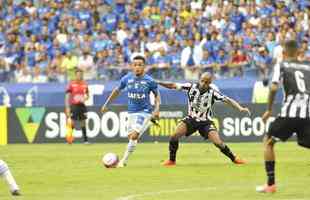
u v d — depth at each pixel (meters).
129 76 61.16
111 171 57.44
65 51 118.19
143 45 117.00
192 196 42.16
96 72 109.38
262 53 109.50
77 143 95.94
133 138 61.09
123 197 41.88
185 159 68.50
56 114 97.94
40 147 88.31
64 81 111.38
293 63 42.31
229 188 45.97
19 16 128.38
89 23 125.00
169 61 113.31
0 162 42.72
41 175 55.16
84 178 52.72
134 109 61.28
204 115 62.03
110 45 118.31
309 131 41.91
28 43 121.88
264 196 41.72
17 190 42.88
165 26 121.38
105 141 96.56
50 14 127.31
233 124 94.31
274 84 41.50
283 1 122.44
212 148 83.31
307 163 63.00
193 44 113.12
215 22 118.88
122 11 126.75
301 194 42.53
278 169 57.91
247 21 118.88
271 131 42.41
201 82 61.28
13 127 98.38
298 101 41.75
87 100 99.06
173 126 95.12
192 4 124.19
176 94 103.56
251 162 64.50
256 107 93.88
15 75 112.50
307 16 120.06
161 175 54.03
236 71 106.06
